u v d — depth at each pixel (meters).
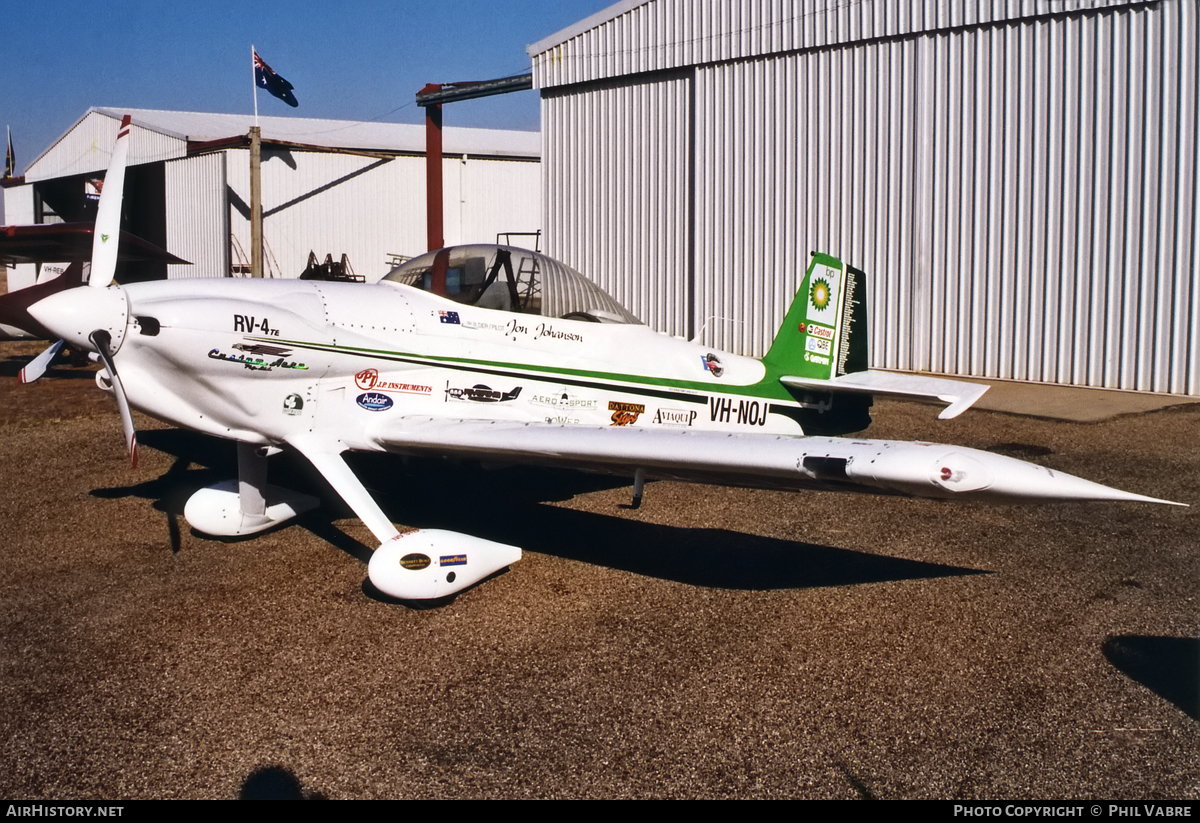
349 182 19.11
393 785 2.57
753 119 11.31
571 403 5.39
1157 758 2.71
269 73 18.02
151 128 19.97
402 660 3.37
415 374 4.82
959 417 8.17
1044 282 9.37
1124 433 7.36
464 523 5.17
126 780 2.58
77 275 8.66
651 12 12.10
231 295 4.50
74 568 4.37
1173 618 3.77
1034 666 3.33
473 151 21.02
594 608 3.90
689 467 3.77
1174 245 8.58
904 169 10.16
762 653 3.45
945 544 4.82
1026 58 9.25
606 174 12.95
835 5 10.47
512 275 5.28
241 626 3.68
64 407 8.80
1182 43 8.35
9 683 3.16
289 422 4.50
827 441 3.61
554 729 2.88
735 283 11.67
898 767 2.67
